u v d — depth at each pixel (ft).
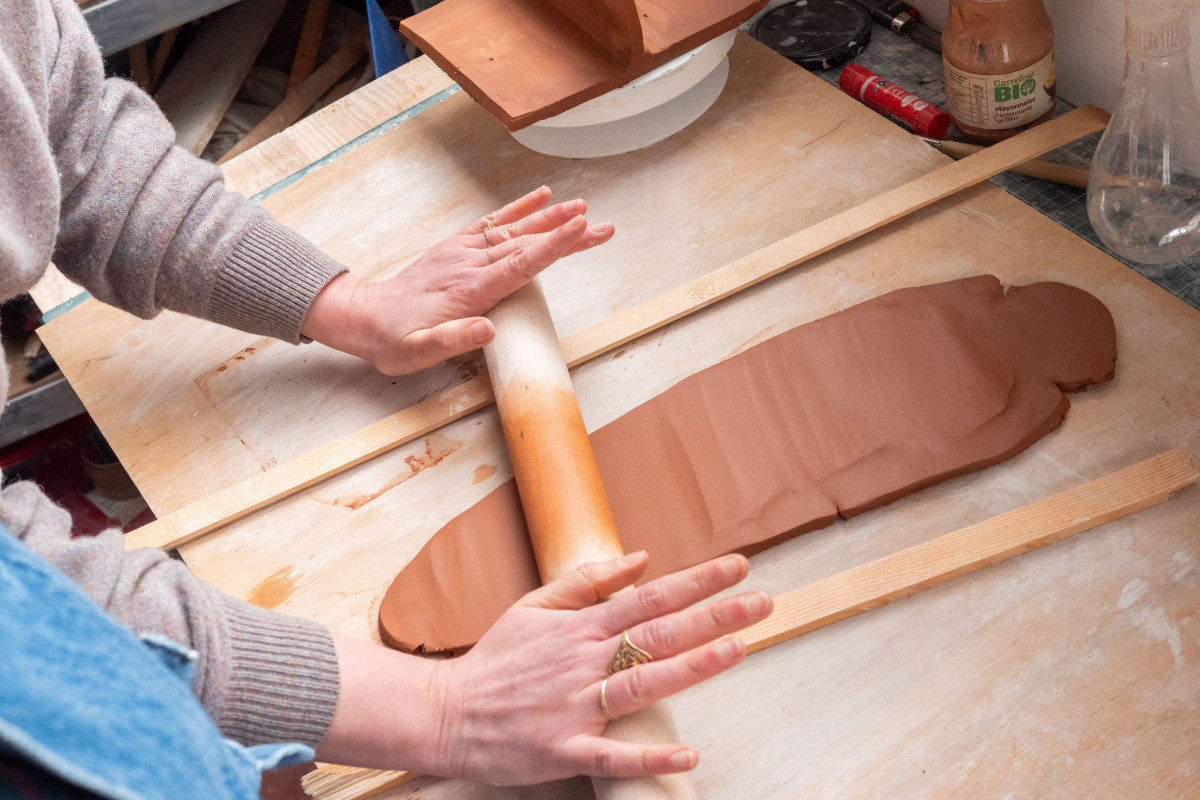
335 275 3.32
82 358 3.64
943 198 3.42
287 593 2.88
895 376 2.88
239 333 3.61
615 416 3.07
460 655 2.68
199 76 6.59
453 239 3.30
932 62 4.04
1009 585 2.54
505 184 3.86
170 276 3.20
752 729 2.42
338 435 3.24
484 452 3.10
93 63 3.02
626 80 3.51
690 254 3.46
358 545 2.95
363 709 2.37
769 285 3.31
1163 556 2.51
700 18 3.56
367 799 2.48
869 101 3.91
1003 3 3.27
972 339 2.92
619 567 2.41
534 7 3.83
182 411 3.40
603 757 2.18
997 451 2.71
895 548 2.65
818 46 4.17
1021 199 3.44
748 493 2.74
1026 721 2.31
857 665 2.48
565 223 3.11
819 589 2.56
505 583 2.74
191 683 2.18
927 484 2.73
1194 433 2.70
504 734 2.30
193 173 3.20
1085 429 2.77
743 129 3.83
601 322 3.28
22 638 1.47
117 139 3.08
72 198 3.07
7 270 2.60
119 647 1.58
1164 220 3.07
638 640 2.24
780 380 2.95
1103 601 2.46
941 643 2.47
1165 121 2.96
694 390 2.99
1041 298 2.98
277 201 4.00
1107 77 3.67
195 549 3.03
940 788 2.25
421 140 4.12
